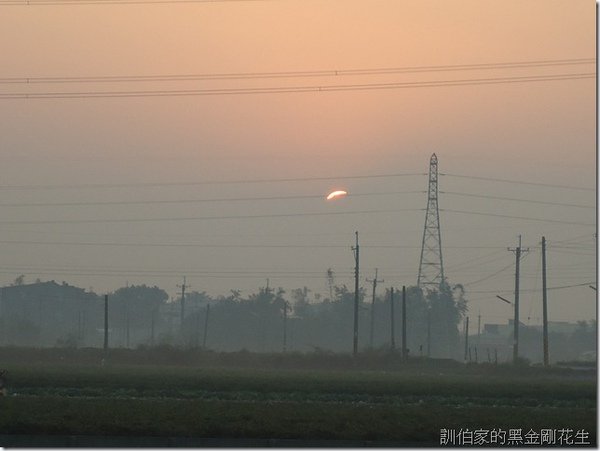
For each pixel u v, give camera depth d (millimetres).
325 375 149250
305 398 96438
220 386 109875
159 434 60344
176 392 101250
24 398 80062
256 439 59031
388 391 107312
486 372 179250
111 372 138000
